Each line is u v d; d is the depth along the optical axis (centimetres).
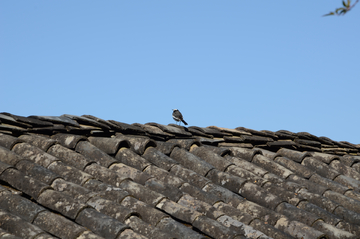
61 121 1248
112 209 801
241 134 1634
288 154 1573
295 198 1074
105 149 1173
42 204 791
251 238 817
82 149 1133
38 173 895
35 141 1091
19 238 628
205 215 893
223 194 1028
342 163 1602
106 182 964
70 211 764
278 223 922
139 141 1231
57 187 863
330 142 1866
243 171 1205
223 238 797
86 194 842
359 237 959
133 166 1116
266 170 1295
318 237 871
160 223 805
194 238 762
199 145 1403
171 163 1154
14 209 745
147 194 916
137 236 712
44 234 668
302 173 1390
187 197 948
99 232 726
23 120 1145
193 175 1099
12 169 870
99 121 1357
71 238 683
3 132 1090
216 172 1159
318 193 1212
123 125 1388
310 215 968
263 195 1046
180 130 1522
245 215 914
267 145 1653
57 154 1054
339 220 1000
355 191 1288
